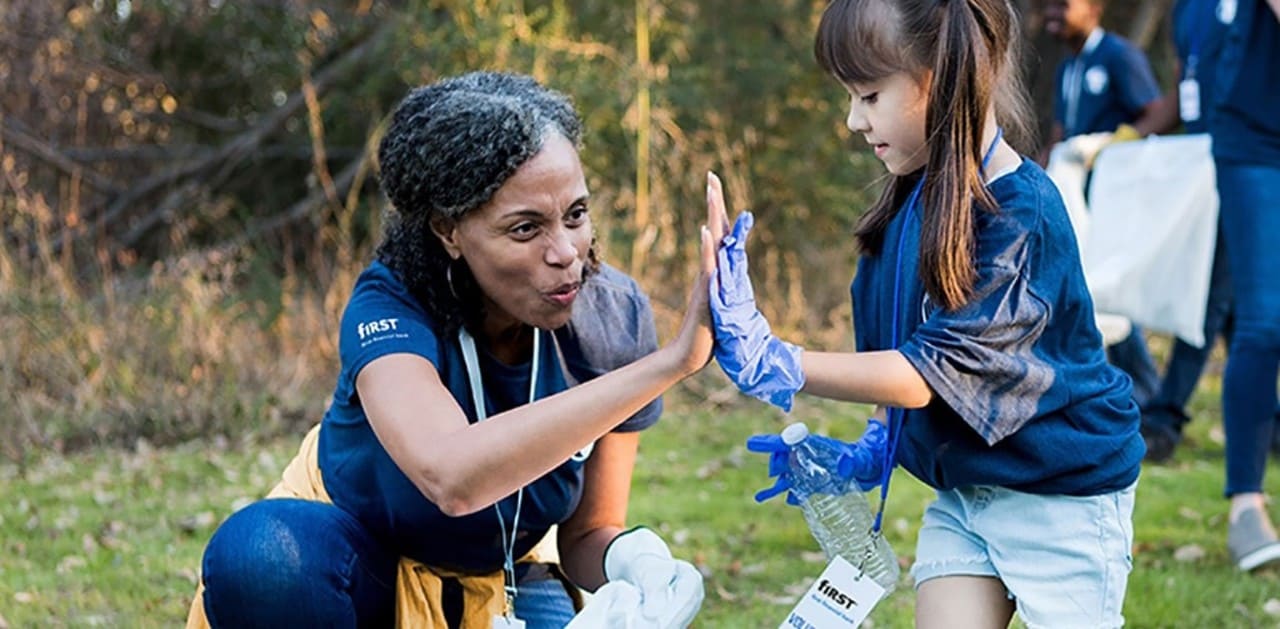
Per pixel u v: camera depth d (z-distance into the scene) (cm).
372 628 270
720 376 728
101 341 684
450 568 269
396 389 237
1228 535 427
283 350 750
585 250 238
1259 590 397
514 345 257
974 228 252
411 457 229
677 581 253
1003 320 246
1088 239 567
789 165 938
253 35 1040
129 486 548
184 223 934
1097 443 257
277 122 1013
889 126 259
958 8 251
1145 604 383
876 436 276
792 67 956
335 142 1038
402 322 245
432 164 231
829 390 237
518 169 228
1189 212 548
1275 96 419
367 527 266
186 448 627
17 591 407
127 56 1006
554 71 866
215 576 256
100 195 986
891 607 392
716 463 577
